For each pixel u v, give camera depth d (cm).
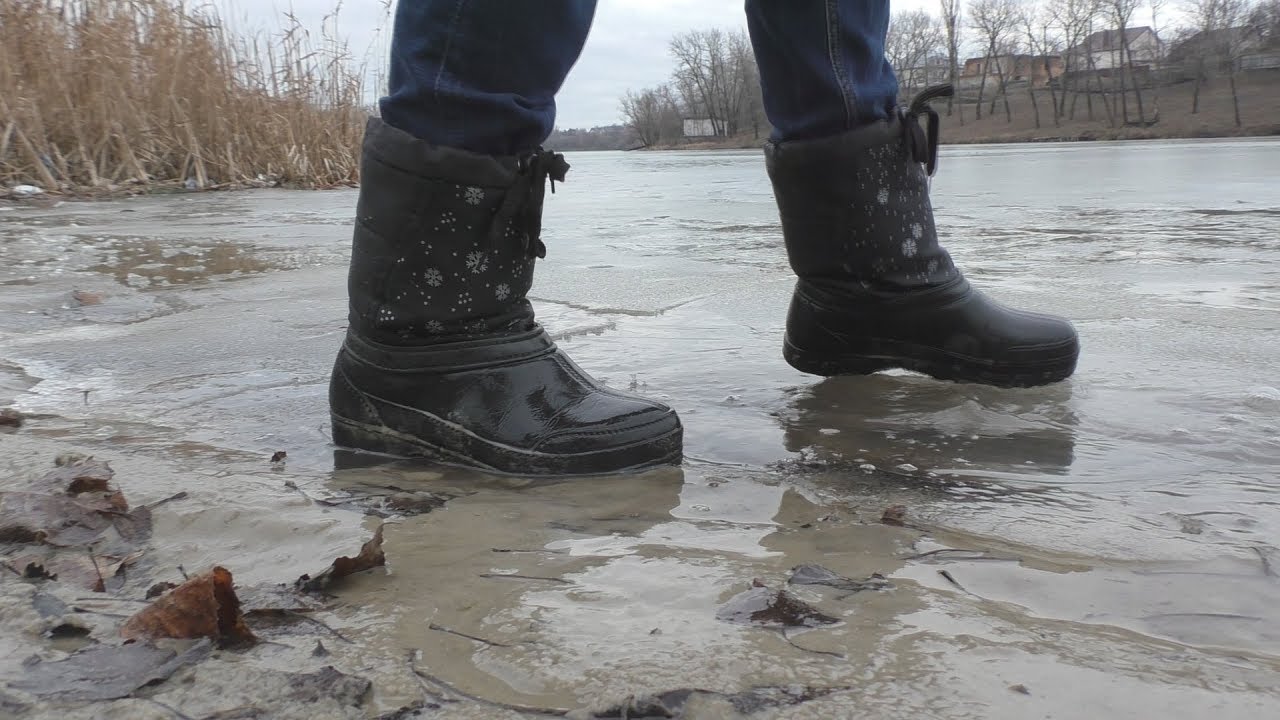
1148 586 97
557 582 98
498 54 142
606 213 677
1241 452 144
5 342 239
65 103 860
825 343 196
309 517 117
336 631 86
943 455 147
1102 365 199
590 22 150
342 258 410
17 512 114
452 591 96
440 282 149
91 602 92
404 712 72
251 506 119
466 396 148
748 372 204
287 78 1092
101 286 325
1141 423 160
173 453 151
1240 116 5712
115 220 610
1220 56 6488
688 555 106
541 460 141
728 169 1788
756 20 176
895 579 99
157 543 110
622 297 296
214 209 723
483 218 147
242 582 99
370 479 140
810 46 173
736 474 140
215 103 1007
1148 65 6906
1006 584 98
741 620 88
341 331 250
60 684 75
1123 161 1454
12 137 831
